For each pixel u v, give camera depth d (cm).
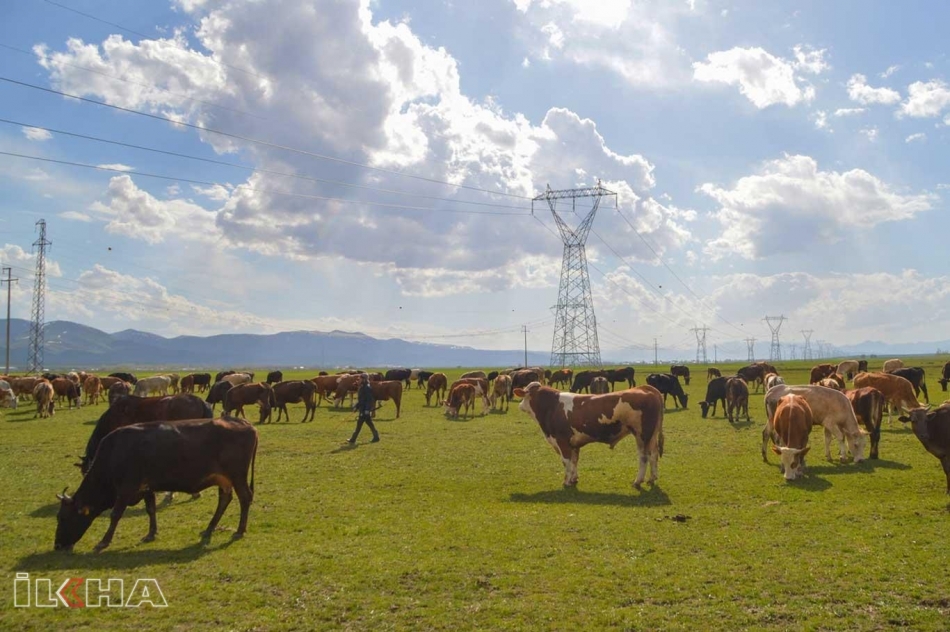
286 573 916
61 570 938
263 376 9688
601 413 1531
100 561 980
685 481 1562
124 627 752
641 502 1359
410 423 2931
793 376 6762
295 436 2480
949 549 975
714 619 760
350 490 1512
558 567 933
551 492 1489
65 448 2194
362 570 924
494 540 1070
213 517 1143
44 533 1138
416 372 6694
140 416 1452
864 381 2453
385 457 1978
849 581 862
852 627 737
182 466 1062
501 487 1551
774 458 1844
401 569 926
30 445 2272
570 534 1103
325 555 996
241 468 1118
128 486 1045
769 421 1789
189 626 755
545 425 1596
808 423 1620
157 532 1134
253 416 3331
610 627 745
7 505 1354
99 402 4406
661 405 1545
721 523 1166
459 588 859
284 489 1522
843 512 1210
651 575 897
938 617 750
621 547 1027
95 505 1049
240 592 848
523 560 964
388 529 1157
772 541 1041
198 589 860
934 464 1689
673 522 1178
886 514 1188
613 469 1750
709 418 2980
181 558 990
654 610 785
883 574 880
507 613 782
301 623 761
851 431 1733
